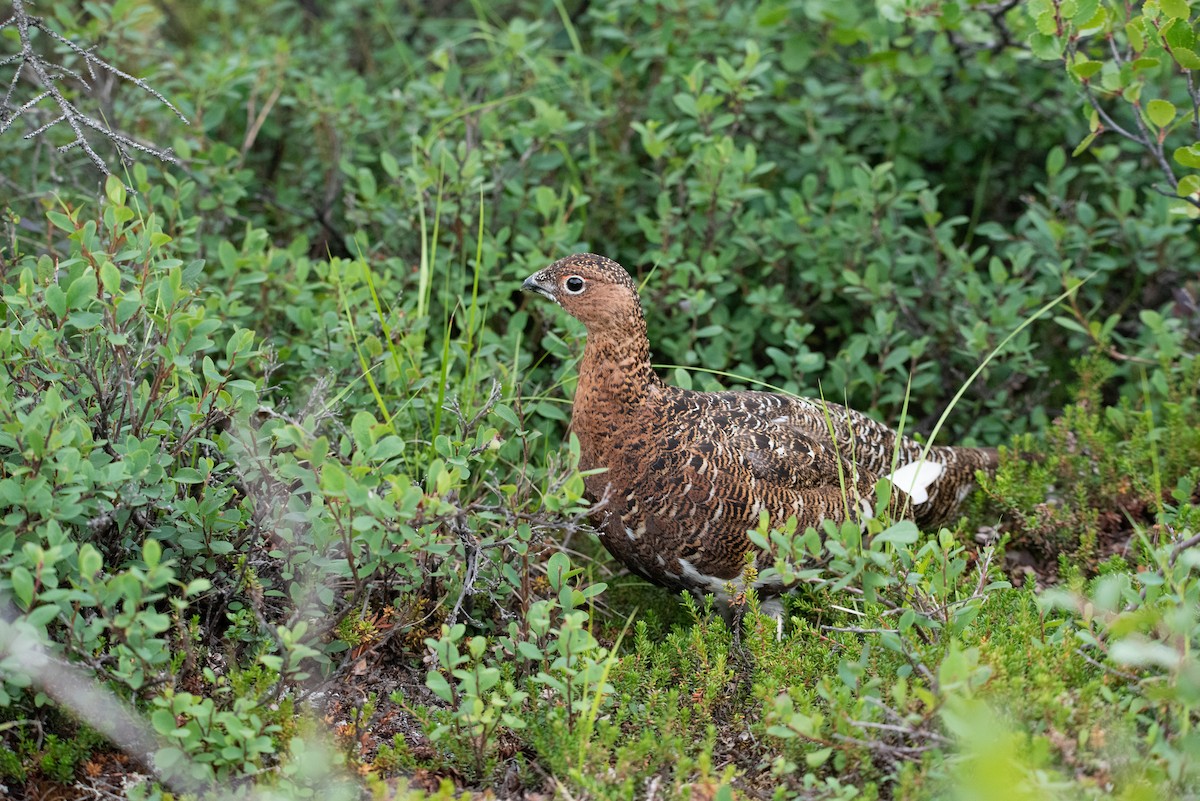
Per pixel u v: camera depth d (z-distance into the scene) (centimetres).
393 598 885
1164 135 1009
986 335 1177
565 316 1138
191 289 948
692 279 1245
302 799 707
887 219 1270
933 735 691
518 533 834
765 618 828
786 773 731
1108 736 689
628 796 697
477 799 747
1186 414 1119
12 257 946
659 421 923
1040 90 1396
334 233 1345
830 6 1316
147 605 794
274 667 694
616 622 995
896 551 801
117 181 828
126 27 1292
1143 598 788
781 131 1432
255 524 813
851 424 975
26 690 748
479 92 1393
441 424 1051
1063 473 1104
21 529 720
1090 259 1287
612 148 1399
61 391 802
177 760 682
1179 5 907
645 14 1389
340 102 1332
